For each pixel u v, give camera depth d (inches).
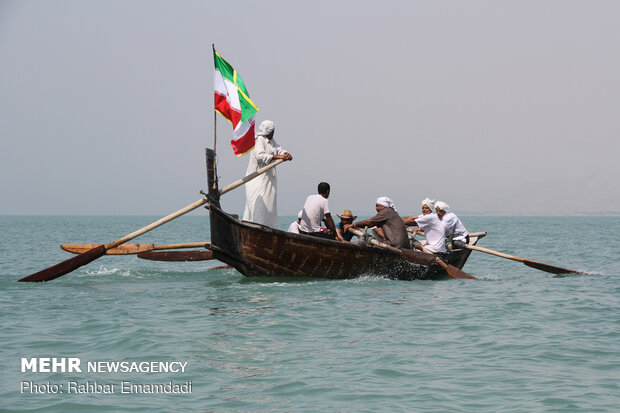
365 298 480.7
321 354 321.4
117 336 353.7
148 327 375.6
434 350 329.4
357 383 275.1
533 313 427.5
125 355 317.7
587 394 260.4
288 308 437.1
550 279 631.2
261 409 245.3
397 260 592.4
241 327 378.3
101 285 559.5
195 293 506.9
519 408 244.8
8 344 337.1
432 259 568.1
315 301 465.1
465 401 253.1
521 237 1923.0
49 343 339.9
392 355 318.3
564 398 255.6
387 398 256.4
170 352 323.0
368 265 576.4
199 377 284.0
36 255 1005.2
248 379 281.1
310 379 280.5
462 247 655.1
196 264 797.9
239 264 538.3
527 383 275.0
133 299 478.6
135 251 585.3
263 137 568.1
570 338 355.6
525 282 599.8
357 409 244.8
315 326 382.9
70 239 1718.8
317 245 539.5
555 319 408.2
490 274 695.1
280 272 550.6
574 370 294.2
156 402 251.9
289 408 246.2
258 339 350.3
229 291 512.4
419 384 274.1
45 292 513.0
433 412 241.3
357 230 588.1
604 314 426.0
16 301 465.4
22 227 3289.9
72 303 459.5
